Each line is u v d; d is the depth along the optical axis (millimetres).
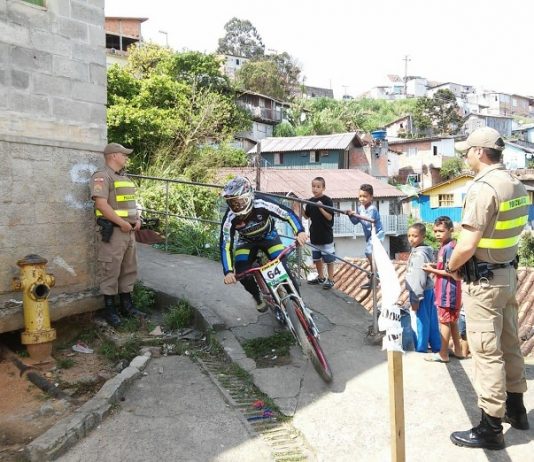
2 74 4746
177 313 5660
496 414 3326
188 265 7797
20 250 4922
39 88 5039
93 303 5512
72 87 5336
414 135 61219
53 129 5168
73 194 5371
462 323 5309
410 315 5031
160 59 29891
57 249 5234
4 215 4793
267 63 55750
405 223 31000
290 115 50594
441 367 4590
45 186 5121
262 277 4574
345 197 27297
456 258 3344
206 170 14469
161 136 15922
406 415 3848
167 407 3988
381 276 2898
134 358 4789
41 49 5051
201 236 9312
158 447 3473
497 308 3365
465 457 3324
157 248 9086
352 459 3371
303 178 28594
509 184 3301
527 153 49844
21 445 3551
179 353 5051
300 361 4758
